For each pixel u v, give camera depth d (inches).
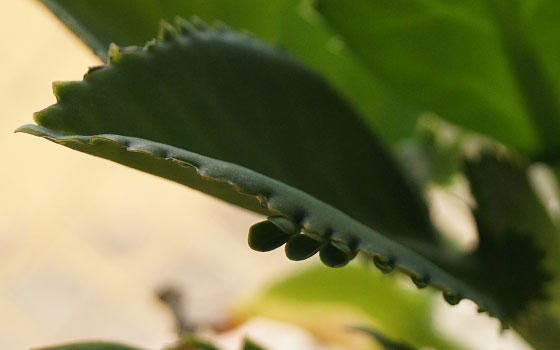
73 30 13.9
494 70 15.3
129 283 69.9
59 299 68.4
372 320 24.2
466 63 15.3
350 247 11.9
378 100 18.7
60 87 11.8
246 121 13.2
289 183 13.2
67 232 69.4
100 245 70.2
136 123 12.1
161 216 71.5
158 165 11.9
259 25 16.5
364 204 13.9
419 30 15.1
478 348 23.5
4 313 66.9
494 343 24.0
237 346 29.5
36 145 68.1
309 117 14.0
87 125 11.8
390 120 19.1
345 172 14.0
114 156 11.8
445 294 12.5
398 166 14.8
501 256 14.3
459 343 23.3
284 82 14.0
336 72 18.1
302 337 46.4
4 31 64.8
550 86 15.3
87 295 69.3
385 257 12.1
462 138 19.3
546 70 15.2
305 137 13.8
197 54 13.1
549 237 15.2
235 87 13.4
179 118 12.4
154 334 68.6
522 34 14.9
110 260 70.1
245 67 13.7
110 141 11.5
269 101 13.6
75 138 11.4
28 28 65.1
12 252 68.3
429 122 19.3
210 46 13.4
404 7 14.9
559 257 15.1
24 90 66.7
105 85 12.1
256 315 24.8
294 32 16.9
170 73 12.7
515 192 15.3
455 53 15.3
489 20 14.9
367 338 23.6
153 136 12.1
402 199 14.4
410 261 12.3
